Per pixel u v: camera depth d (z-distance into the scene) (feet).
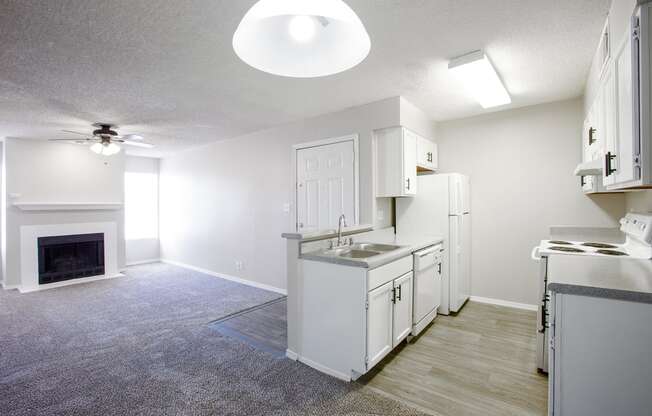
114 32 6.53
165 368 7.92
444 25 6.44
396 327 8.22
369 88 9.82
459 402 6.51
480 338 9.43
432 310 10.52
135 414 6.20
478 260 12.81
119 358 8.43
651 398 4.24
